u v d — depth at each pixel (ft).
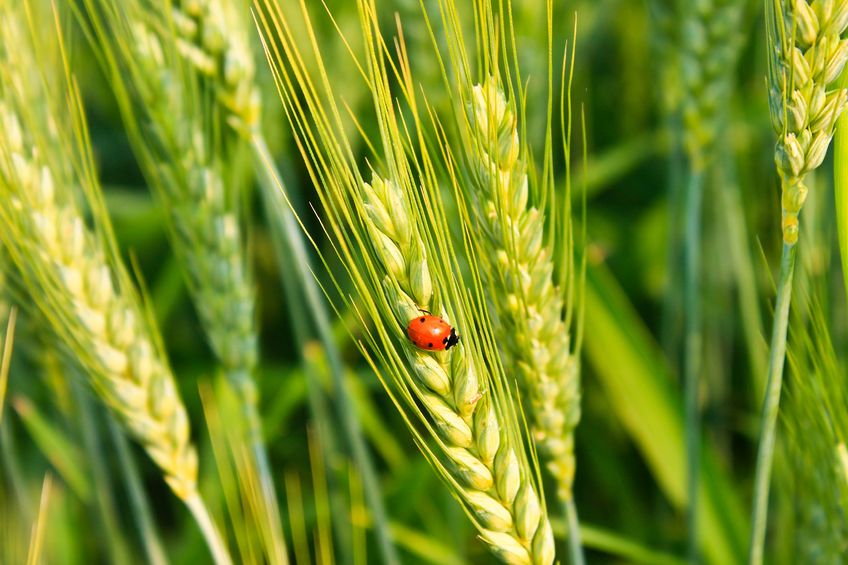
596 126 2.00
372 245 1.07
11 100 1.21
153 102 1.28
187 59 1.28
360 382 1.53
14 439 1.61
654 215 1.86
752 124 1.64
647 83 1.89
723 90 1.36
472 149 1.13
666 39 1.39
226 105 1.30
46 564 1.40
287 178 1.55
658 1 1.38
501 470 1.09
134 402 1.22
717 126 1.37
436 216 1.08
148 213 1.81
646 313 1.86
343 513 1.47
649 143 1.74
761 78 1.65
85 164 1.23
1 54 1.23
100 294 1.21
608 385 1.46
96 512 1.44
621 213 2.00
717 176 1.61
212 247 1.31
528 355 1.16
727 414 1.71
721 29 1.34
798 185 1.10
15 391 1.45
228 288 1.32
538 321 1.15
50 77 1.29
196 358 1.78
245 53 1.30
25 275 1.21
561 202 1.68
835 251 1.29
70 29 1.30
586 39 1.80
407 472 1.46
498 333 1.18
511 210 1.13
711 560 1.44
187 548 1.45
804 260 1.24
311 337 1.66
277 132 1.49
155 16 1.28
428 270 1.08
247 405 1.34
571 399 1.18
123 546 1.45
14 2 1.28
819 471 1.25
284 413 1.53
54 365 1.38
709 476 1.44
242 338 1.33
